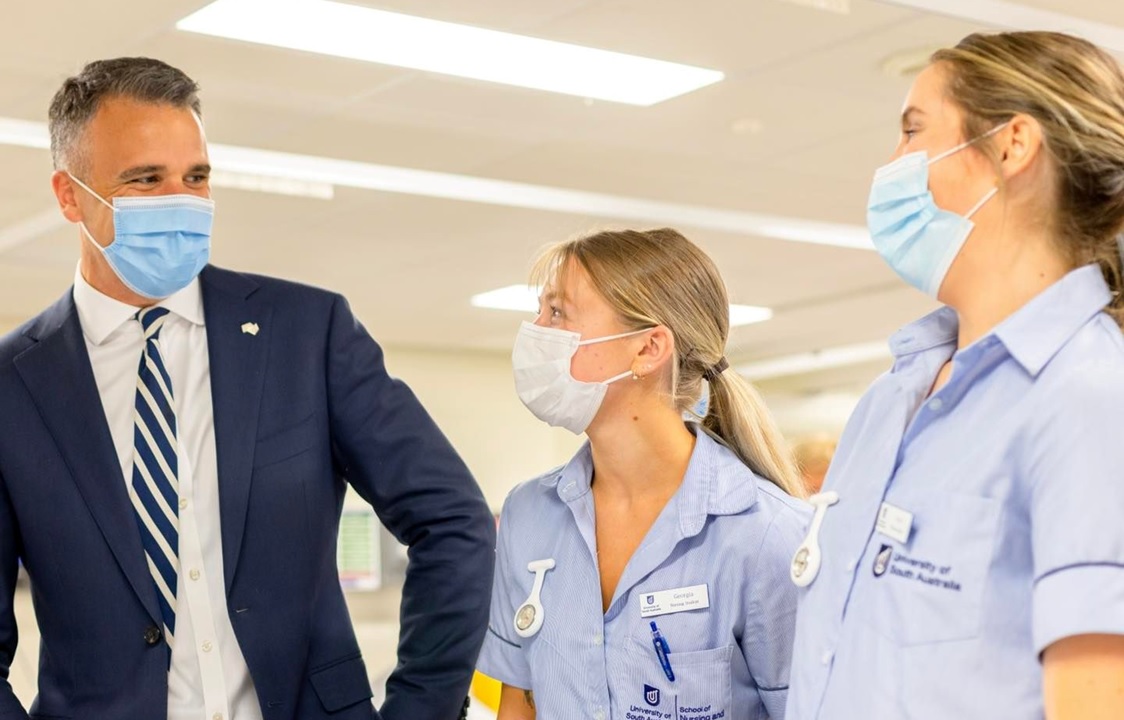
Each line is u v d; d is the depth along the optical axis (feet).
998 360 4.17
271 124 17.52
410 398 6.61
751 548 5.86
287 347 6.37
